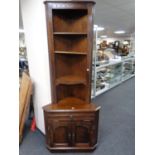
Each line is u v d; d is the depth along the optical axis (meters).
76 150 2.39
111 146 2.56
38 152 2.41
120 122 3.31
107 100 4.55
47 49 2.34
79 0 2.13
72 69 2.67
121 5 4.21
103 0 3.78
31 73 2.83
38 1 2.22
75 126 2.30
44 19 2.23
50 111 2.23
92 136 2.35
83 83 2.42
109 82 5.67
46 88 2.48
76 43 2.49
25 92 2.67
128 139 2.74
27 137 2.77
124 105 4.20
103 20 6.17
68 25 2.46
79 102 2.50
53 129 2.30
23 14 2.68
